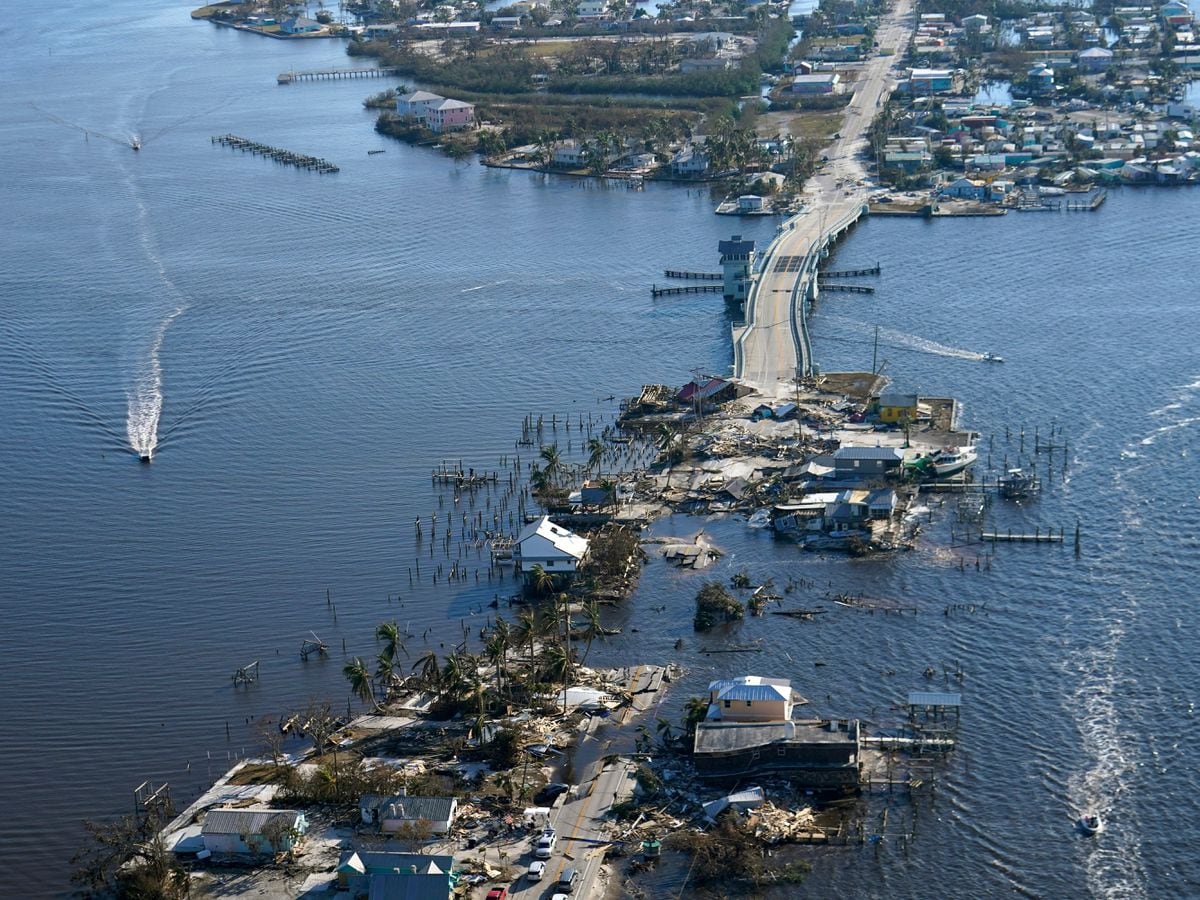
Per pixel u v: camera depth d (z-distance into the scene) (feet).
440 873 541.75
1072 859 555.69
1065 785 595.06
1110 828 570.46
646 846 564.30
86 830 603.26
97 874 570.46
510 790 600.39
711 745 606.14
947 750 617.62
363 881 549.95
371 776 607.37
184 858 574.97
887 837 569.23
